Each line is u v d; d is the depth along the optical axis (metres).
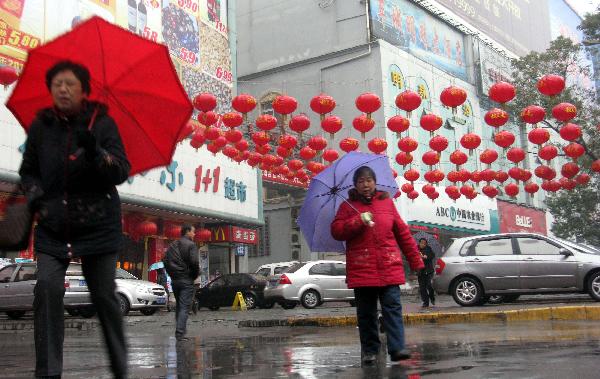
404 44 35.44
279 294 19.81
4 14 17.69
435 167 36.25
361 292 5.11
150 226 22.59
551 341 6.23
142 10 22.75
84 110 3.55
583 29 27.41
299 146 31.23
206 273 27.53
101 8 20.94
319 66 34.19
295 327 10.29
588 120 26.23
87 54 3.66
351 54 33.41
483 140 41.31
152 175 22.31
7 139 17.58
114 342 3.55
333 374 4.49
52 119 3.54
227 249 28.77
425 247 14.78
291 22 35.44
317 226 5.74
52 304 3.44
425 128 13.22
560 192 35.69
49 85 3.53
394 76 33.44
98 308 3.55
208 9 26.81
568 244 13.47
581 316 9.48
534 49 52.25
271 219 34.25
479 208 39.34
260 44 36.19
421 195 34.66
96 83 3.74
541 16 54.75
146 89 3.77
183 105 3.79
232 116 12.71
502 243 13.87
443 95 11.70
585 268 13.01
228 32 28.25
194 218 25.48
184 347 7.31
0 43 17.52
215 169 25.83
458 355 5.33
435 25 38.88
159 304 17.39
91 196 3.49
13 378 4.75
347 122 33.03
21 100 3.91
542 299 15.66
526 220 44.28
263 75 35.75
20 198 3.52
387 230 5.05
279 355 6.00
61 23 19.42
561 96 26.20
